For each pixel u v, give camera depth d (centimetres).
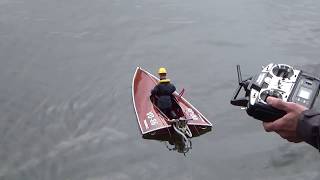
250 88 411
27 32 1883
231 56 1684
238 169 1067
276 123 251
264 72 420
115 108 1375
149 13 2067
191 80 1530
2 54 1700
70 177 1080
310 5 2098
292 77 409
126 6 2142
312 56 1652
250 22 1952
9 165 1119
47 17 2023
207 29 1906
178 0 2211
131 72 1594
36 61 1655
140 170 1098
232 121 1287
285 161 1066
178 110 1301
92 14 2058
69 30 1912
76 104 1390
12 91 1450
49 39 1833
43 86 1484
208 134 1238
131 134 1252
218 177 1047
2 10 2088
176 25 1953
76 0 2217
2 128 1263
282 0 2173
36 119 1310
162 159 1138
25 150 1176
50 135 1240
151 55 1716
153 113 1298
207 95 1437
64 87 1483
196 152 1158
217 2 2191
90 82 1520
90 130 1270
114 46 1784
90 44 1803
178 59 1678
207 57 1684
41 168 1108
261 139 1182
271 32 1855
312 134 232
